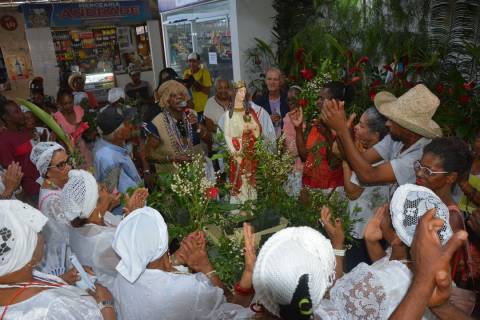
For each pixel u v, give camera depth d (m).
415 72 5.16
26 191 3.67
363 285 1.35
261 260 1.25
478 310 2.04
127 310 1.67
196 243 1.97
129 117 3.30
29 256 1.37
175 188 2.48
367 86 4.74
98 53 10.92
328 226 1.96
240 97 2.82
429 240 1.23
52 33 10.34
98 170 3.08
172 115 3.89
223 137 2.88
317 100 3.24
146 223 1.63
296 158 3.42
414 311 1.19
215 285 1.86
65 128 4.34
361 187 2.60
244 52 6.93
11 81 10.34
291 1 6.82
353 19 6.11
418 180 1.83
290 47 6.40
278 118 4.32
